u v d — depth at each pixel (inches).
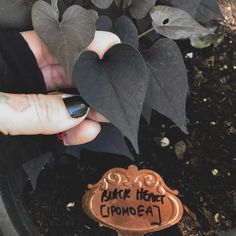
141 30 12.2
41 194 12.4
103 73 8.7
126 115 8.4
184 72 10.0
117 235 12.1
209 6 12.9
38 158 10.7
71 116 9.2
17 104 8.9
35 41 9.9
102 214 10.9
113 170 10.8
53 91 10.8
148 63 10.3
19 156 10.1
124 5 11.4
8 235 9.7
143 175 10.7
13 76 9.8
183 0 11.7
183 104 10.1
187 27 10.5
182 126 10.0
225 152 13.2
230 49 14.6
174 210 10.7
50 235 12.0
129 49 8.7
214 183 12.9
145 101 10.3
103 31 10.0
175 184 12.9
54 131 9.3
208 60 14.5
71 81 10.5
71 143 10.6
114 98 8.5
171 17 10.6
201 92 14.1
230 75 14.3
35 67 9.7
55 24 9.1
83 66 8.6
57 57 9.0
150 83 10.2
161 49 10.3
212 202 12.6
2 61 9.6
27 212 11.0
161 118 13.7
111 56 8.9
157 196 10.7
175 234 12.2
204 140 13.5
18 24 10.2
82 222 12.2
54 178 12.7
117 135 11.6
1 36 9.7
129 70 8.6
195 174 13.0
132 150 13.3
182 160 13.2
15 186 10.7
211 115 13.8
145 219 10.9
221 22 14.9
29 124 9.0
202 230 12.3
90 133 10.3
